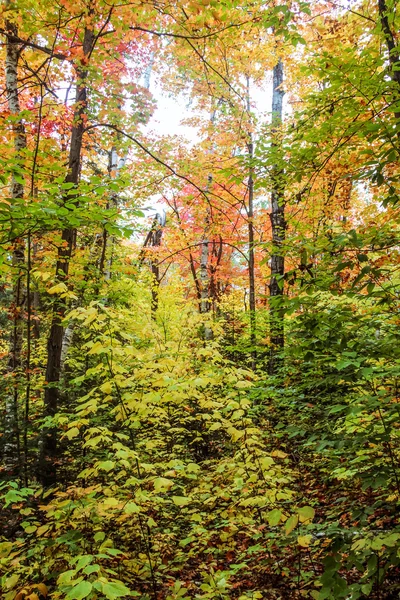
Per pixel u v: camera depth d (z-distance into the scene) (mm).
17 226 3316
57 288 3203
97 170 10430
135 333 7066
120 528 3363
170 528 4137
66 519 2742
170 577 3238
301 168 4500
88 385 7125
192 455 6406
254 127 8438
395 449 2980
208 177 10555
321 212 6348
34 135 6297
